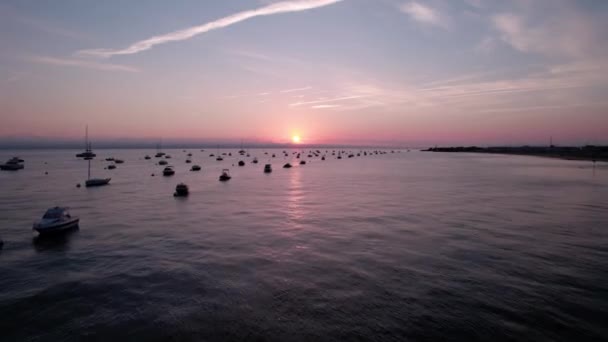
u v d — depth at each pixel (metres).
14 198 60.31
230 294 21.42
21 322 18.81
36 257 28.86
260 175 107.00
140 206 51.69
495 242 31.17
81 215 45.22
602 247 29.50
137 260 27.62
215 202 55.16
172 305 20.22
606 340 16.34
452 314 18.67
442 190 67.94
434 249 29.30
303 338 16.81
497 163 164.88
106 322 18.61
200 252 29.31
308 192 66.75
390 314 18.77
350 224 38.88
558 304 19.61
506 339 16.47
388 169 132.00
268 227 37.84
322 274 24.19
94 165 154.50
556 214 43.34
